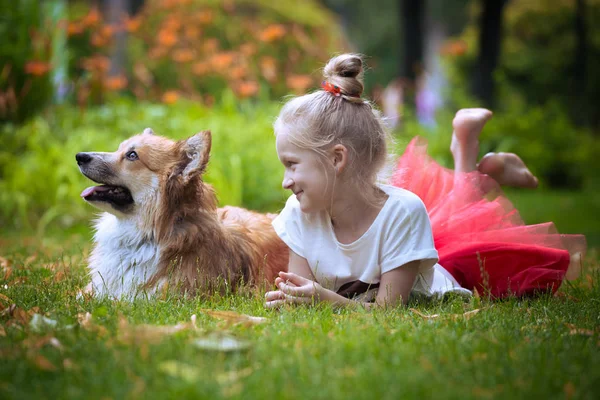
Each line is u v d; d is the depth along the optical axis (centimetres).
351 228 574
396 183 690
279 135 555
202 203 639
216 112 1485
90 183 1252
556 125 2380
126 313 516
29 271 718
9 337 443
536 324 512
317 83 2138
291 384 360
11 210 1238
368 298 584
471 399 345
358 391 353
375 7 5803
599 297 629
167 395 345
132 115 1397
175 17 2062
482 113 717
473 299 580
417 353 413
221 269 631
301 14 2803
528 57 3647
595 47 3684
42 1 1633
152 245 632
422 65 2522
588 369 395
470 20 5084
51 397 350
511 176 724
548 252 662
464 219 685
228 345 406
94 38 1698
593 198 1995
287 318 499
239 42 2305
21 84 1402
